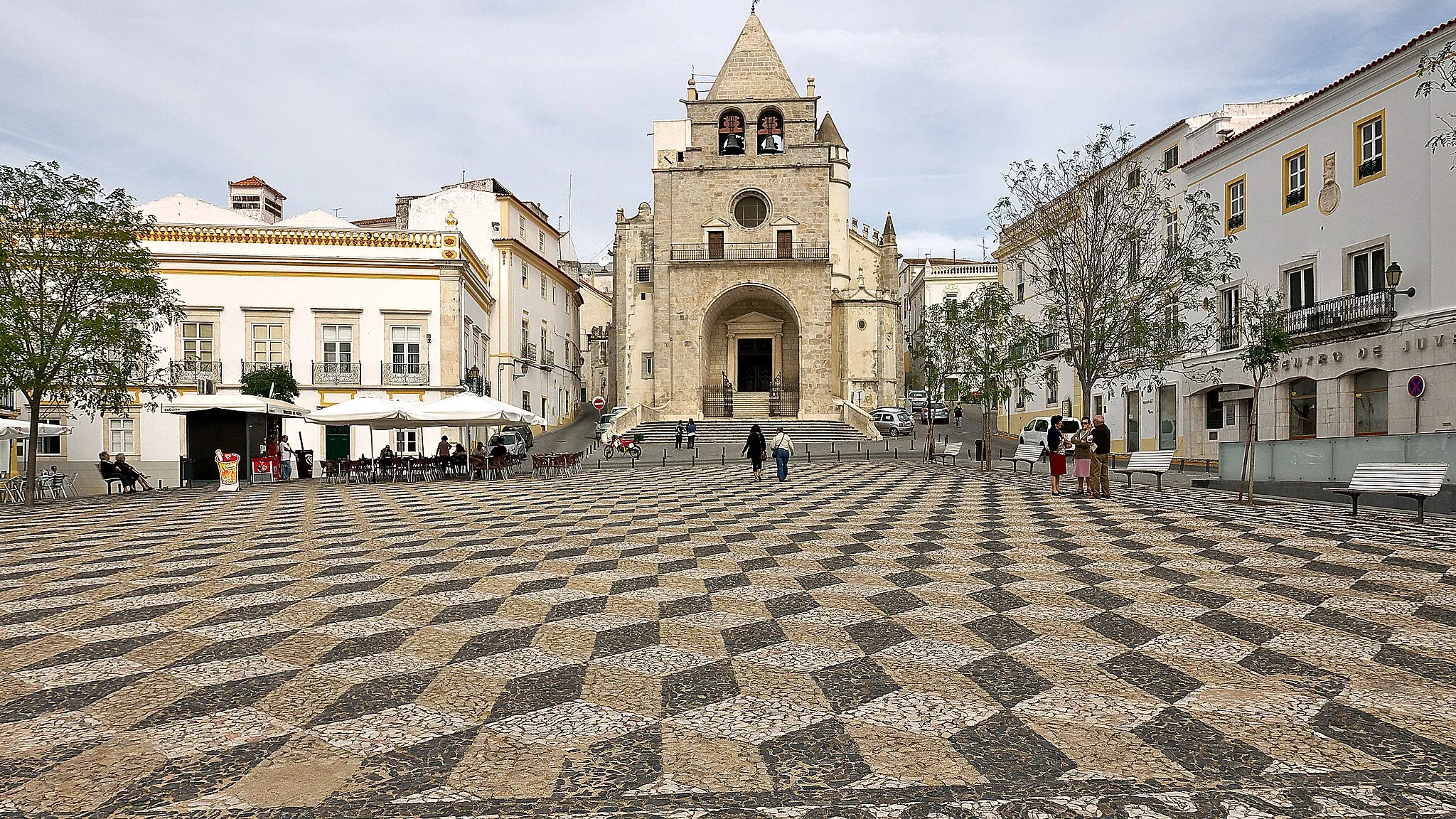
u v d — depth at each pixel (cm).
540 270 5519
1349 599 677
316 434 3409
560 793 355
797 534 1123
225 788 360
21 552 1020
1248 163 2600
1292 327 2344
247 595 745
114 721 436
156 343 3341
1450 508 1266
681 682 497
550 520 1327
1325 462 1538
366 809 341
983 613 658
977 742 407
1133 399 3262
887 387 5750
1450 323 1928
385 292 3478
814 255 5084
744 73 5209
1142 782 362
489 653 560
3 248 1977
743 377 5519
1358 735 408
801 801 347
